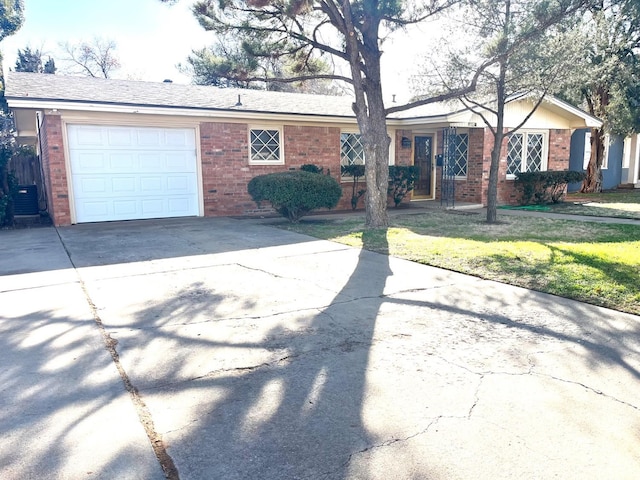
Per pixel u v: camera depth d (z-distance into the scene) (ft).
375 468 7.48
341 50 33.37
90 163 35.19
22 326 13.76
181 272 20.34
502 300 15.97
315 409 9.23
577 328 13.32
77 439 8.21
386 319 14.28
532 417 8.85
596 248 23.72
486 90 33.19
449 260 21.84
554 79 30.27
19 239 29.09
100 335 13.06
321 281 18.74
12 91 32.68
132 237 29.43
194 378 10.53
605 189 69.00
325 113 43.52
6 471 7.36
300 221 36.58
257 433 8.44
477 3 28.22
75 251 25.12
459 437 8.25
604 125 58.54
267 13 30.76
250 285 18.20
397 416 8.95
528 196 47.98
